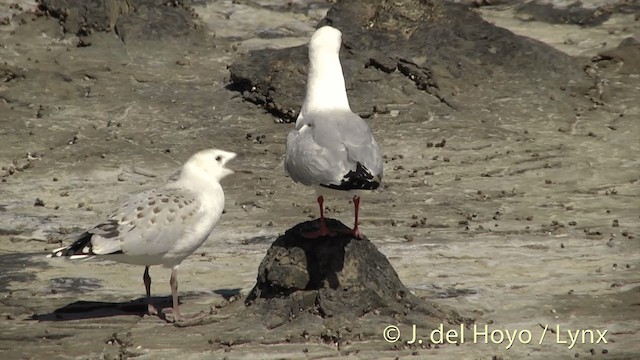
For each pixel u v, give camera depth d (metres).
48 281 13.33
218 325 11.27
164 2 25.52
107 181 18.16
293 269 11.27
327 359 10.39
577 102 21.81
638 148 19.72
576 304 12.28
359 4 23.77
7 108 21.34
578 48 24.33
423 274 13.47
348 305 11.16
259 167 18.89
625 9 26.05
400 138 20.03
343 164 10.67
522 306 12.22
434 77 21.94
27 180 18.14
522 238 15.18
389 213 16.41
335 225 11.68
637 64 23.23
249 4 26.75
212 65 23.67
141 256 11.12
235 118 21.12
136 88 22.28
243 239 15.24
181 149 19.67
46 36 24.58
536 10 26.66
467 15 23.67
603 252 14.48
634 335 11.34
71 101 21.73
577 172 18.47
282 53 21.92
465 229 15.66
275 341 10.83
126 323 11.52
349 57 22.59
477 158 19.16
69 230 15.74
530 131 20.52
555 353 10.77
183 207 11.23
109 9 24.64
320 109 11.62
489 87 22.02
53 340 11.08
